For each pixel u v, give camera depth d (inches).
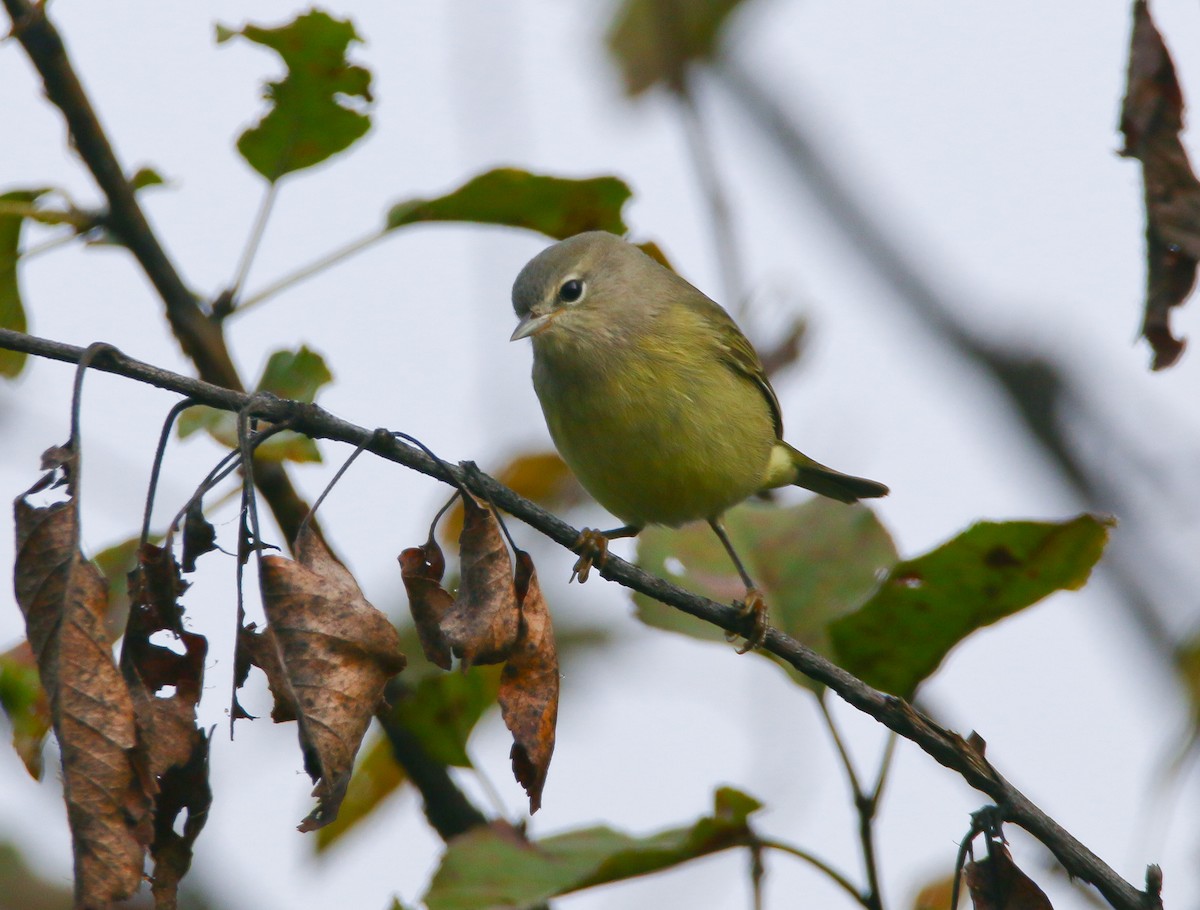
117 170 369.7
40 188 369.7
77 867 198.5
